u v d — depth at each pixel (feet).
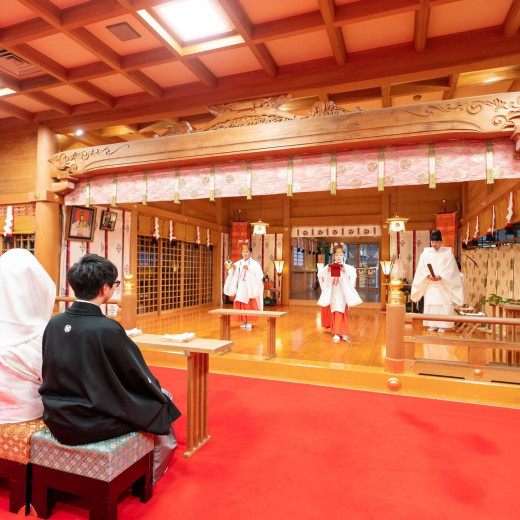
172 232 32.40
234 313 15.98
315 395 12.02
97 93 17.54
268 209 41.24
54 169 18.93
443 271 21.39
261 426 9.53
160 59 14.26
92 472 5.56
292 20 12.41
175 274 33.76
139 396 6.11
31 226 20.75
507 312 13.97
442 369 12.47
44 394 6.01
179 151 15.75
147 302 29.91
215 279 40.14
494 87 18.01
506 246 20.88
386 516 5.97
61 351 5.84
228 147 15.03
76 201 19.02
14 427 6.23
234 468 7.45
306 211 39.91
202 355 8.54
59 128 19.99
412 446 8.46
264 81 15.93
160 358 16.07
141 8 11.30
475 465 7.62
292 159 14.96
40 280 6.59
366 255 56.65
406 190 36.27
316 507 6.19
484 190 25.39
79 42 13.03
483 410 10.77
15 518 5.97
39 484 5.93
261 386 12.92
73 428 5.58
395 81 14.70
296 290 47.78
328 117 13.83
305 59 15.16
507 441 8.77
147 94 17.85
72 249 22.90
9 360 6.28
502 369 11.93
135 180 17.49
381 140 13.30
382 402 11.39
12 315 6.41
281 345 18.04
